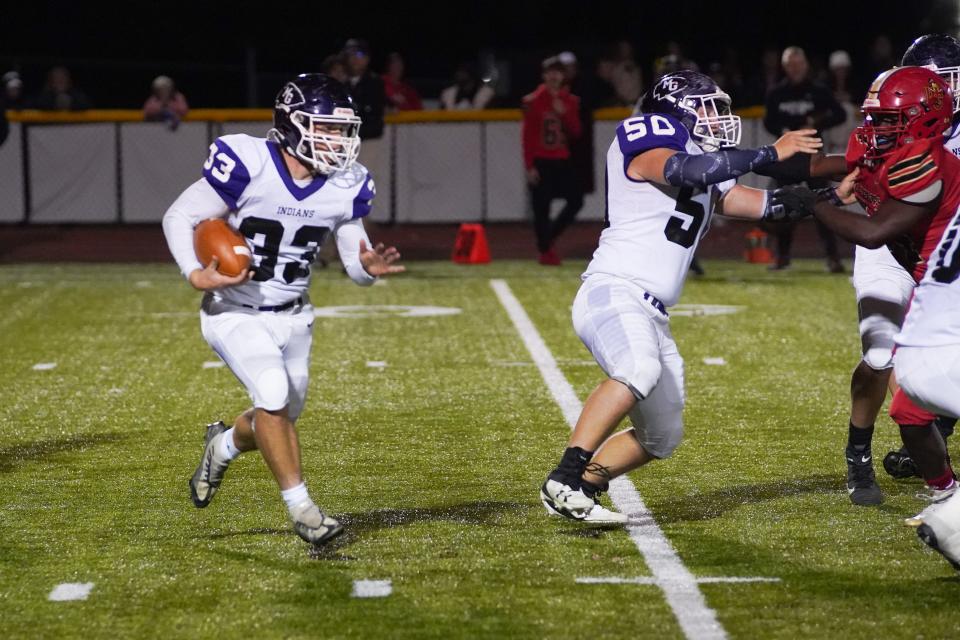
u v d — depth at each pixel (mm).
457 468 15523
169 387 20500
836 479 14867
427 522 13203
